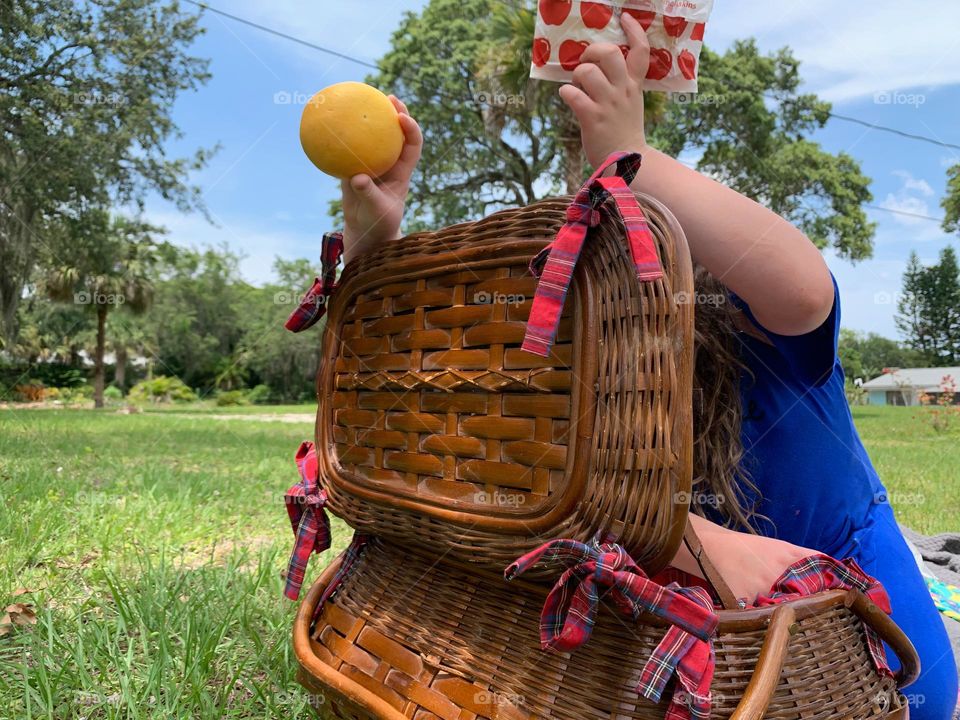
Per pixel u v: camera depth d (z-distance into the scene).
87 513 3.31
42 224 13.25
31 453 6.03
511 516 0.87
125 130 12.16
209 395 42.56
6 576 2.32
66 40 11.73
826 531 1.35
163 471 4.93
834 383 1.40
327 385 1.25
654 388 0.75
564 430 0.83
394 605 1.11
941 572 2.65
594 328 0.81
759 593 0.94
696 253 1.02
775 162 18.08
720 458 1.25
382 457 1.09
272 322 45.03
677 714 0.76
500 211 0.95
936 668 1.30
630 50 1.06
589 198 0.81
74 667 1.64
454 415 0.96
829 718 0.85
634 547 0.78
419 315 1.02
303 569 1.25
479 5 16.78
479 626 0.97
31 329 33.16
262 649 1.71
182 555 2.68
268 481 5.02
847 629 0.91
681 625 0.76
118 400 32.38
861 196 18.78
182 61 12.59
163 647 1.61
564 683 0.85
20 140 11.70
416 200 17.08
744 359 1.31
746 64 17.78
